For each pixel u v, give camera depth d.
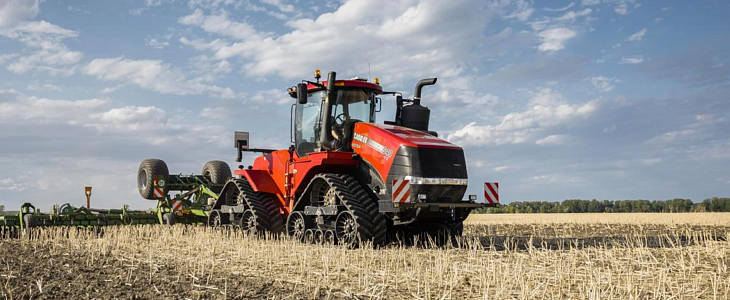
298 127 11.70
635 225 19.45
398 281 6.35
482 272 6.88
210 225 13.74
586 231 16.06
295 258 8.09
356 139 10.77
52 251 8.99
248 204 11.90
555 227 18.22
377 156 10.22
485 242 11.63
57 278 6.35
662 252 9.12
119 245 9.94
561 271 6.88
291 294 5.59
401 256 8.45
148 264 7.57
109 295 5.44
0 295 5.32
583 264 7.76
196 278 6.37
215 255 8.52
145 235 12.02
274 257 8.17
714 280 6.58
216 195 13.98
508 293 5.74
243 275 6.72
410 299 5.50
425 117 11.23
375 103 11.48
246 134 12.94
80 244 10.02
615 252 9.07
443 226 10.84
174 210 14.03
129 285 5.96
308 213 10.81
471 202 10.16
